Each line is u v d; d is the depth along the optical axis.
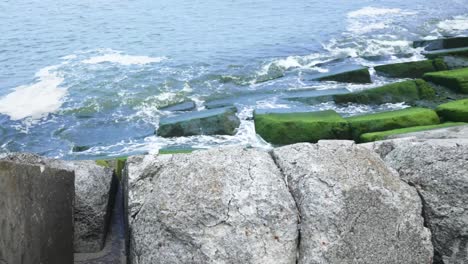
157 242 4.27
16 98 19.09
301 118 15.77
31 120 17.45
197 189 4.32
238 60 23.27
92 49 25.61
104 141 16.09
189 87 20.28
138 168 5.04
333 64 22.86
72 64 23.09
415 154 4.90
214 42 26.59
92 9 35.28
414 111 15.88
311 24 29.81
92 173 5.85
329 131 15.24
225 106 18.28
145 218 4.44
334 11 33.16
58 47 26.06
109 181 6.00
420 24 28.45
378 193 4.41
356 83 20.47
